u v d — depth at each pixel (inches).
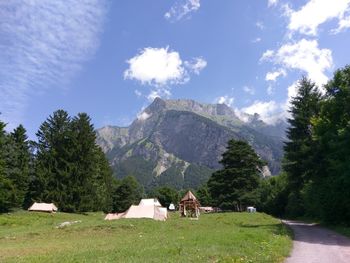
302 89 2554.1
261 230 1449.3
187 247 902.4
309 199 2578.7
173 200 7539.4
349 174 1644.9
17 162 3752.5
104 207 4837.6
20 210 3555.6
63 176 3905.0
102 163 5132.9
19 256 884.0
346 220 1975.9
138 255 783.1
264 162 4510.3
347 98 1878.7
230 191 4335.6
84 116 4156.0
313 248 1023.0
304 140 2402.8
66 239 1386.6
